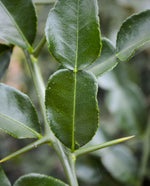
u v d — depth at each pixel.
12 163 0.89
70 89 0.22
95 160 0.43
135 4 0.51
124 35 0.25
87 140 0.22
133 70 0.43
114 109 0.40
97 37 0.22
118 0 0.54
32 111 0.25
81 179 0.42
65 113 0.22
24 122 0.24
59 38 0.22
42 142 0.23
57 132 0.22
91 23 0.22
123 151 0.41
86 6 0.22
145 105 0.40
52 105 0.22
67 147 0.23
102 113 0.61
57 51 0.22
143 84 0.61
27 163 0.86
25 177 0.23
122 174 0.39
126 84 0.42
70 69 0.22
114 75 0.41
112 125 0.59
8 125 0.24
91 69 0.25
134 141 0.43
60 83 0.22
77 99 0.22
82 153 0.23
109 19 0.61
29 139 0.97
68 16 0.22
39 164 0.85
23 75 0.91
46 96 0.22
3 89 0.24
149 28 0.24
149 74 0.61
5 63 0.27
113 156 0.40
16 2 0.25
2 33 0.25
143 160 0.40
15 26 0.25
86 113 0.22
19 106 0.24
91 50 0.22
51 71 0.85
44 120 0.24
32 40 0.25
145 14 0.24
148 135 0.40
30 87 0.90
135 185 0.39
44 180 0.23
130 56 0.24
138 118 0.40
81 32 0.22
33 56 0.26
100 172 0.42
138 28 0.24
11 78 0.89
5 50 0.27
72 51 0.22
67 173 0.23
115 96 0.40
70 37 0.22
